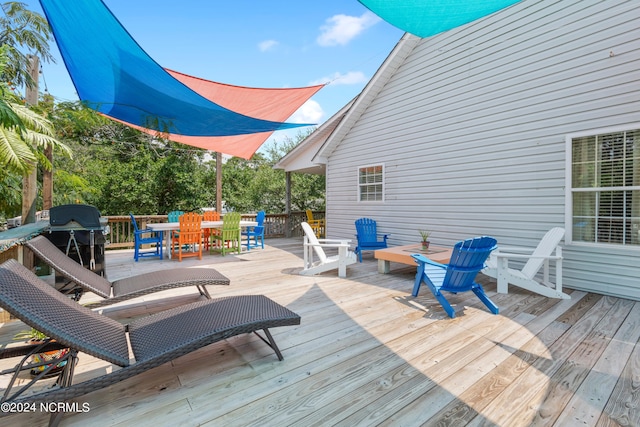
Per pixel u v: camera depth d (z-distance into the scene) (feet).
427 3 10.66
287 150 63.21
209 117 19.71
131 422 5.71
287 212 37.73
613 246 13.51
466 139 18.65
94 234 13.02
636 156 12.93
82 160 42.11
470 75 18.35
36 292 6.11
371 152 25.05
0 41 21.42
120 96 17.48
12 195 21.63
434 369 7.52
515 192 16.48
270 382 6.97
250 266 20.06
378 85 23.63
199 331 6.85
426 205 21.04
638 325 10.28
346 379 7.09
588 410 6.03
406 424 5.65
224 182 51.78
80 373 7.41
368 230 23.94
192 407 6.14
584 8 14.06
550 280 15.38
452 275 11.07
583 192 14.35
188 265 20.38
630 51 12.91
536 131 15.65
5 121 10.24
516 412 5.98
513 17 16.38
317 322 10.48
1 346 8.71
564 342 8.98
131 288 10.05
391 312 11.44
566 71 14.61
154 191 44.98
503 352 8.38
